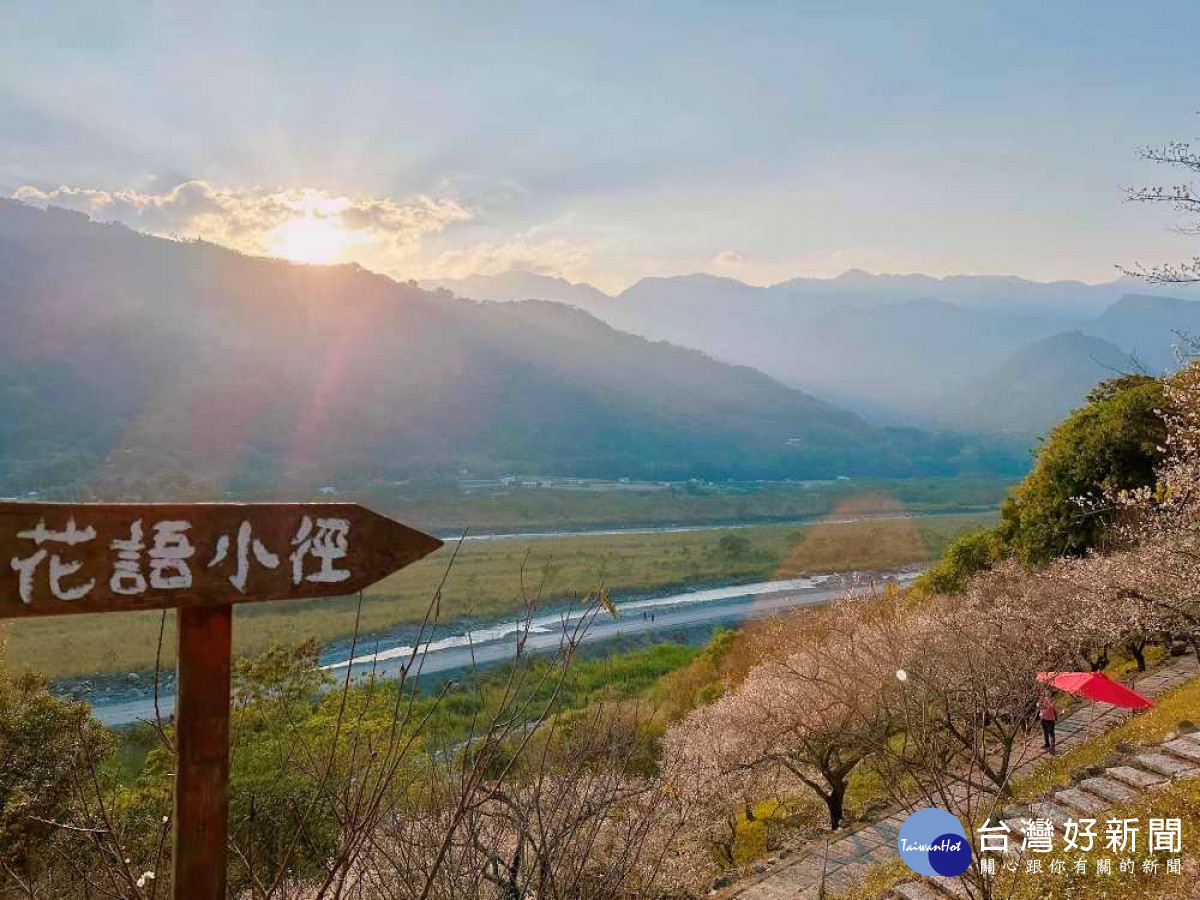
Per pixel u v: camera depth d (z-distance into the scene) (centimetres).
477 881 425
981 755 1039
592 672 2684
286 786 773
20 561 238
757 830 1711
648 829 536
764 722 1675
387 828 432
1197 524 1105
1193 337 1008
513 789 494
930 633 1477
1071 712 1741
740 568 6681
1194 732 1166
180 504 263
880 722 1413
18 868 944
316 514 288
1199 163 784
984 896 717
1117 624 1304
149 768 1227
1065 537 2281
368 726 886
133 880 317
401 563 311
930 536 7944
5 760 1013
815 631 1964
